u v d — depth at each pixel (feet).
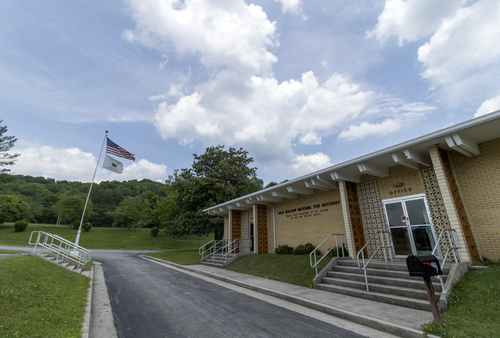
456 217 24.29
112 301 25.09
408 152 27.20
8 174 136.36
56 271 30.71
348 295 24.38
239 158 104.37
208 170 99.60
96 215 224.33
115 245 133.90
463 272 21.42
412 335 14.90
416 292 20.25
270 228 55.21
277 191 46.34
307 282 29.76
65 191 269.64
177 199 94.17
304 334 15.97
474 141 26.32
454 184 27.30
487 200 25.55
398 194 33.37
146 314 20.67
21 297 18.02
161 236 165.89
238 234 65.31
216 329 17.03
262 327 17.29
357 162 31.71
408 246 31.37
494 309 16.07
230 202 58.70
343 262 30.68
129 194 296.10
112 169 64.69
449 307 17.43
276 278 34.24
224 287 31.40
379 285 23.39
